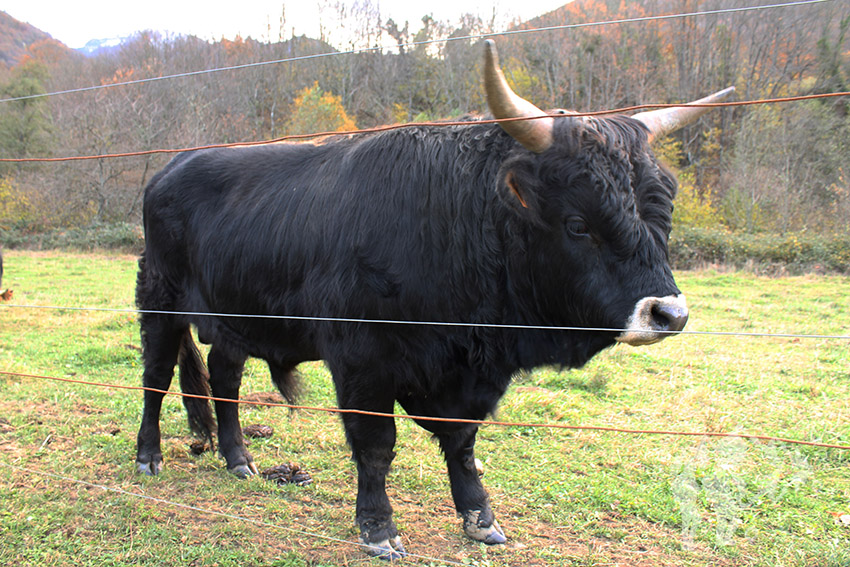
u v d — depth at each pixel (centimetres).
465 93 3309
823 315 965
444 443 337
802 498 370
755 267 1658
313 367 649
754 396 547
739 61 3170
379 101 3616
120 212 2591
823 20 2911
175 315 421
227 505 372
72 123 2655
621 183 260
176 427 489
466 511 335
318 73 3681
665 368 645
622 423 491
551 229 274
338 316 313
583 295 271
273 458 442
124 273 1554
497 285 298
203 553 316
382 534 319
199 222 391
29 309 959
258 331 368
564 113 276
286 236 340
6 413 504
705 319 928
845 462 417
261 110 3509
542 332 299
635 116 313
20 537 327
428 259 297
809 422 483
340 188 328
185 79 2962
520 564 312
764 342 775
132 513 355
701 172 2803
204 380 442
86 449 441
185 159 426
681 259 1817
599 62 3366
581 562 313
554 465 420
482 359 303
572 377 603
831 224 2028
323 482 404
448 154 304
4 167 2761
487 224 294
